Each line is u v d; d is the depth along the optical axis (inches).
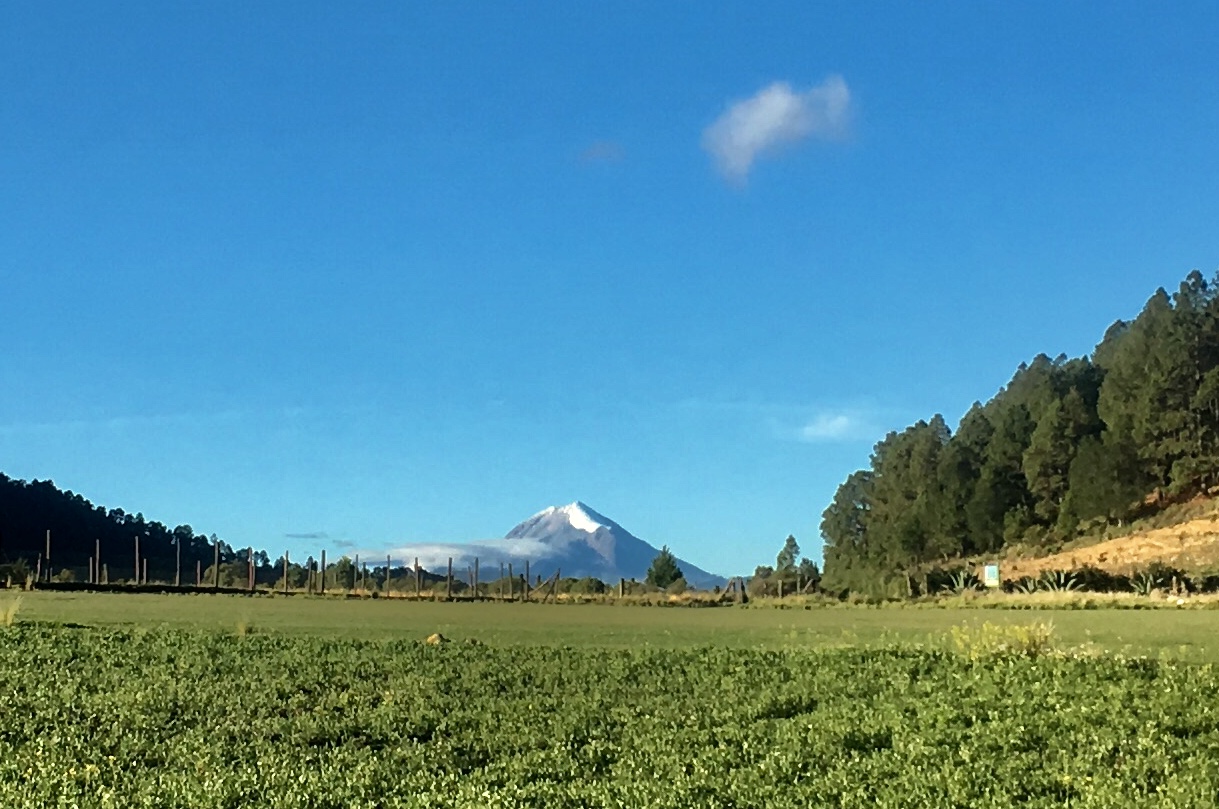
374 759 609.3
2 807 507.2
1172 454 4099.4
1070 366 5275.6
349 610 2005.4
